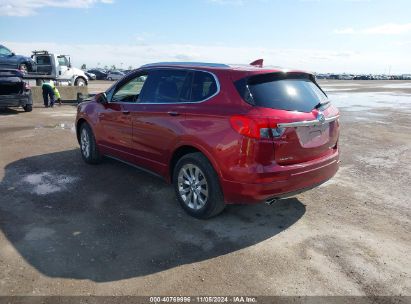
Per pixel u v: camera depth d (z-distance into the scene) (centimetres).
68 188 548
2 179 581
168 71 500
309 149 420
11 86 1389
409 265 364
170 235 412
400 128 1161
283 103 408
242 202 406
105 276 335
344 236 420
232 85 413
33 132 970
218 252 380
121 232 417
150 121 495
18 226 424
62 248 379
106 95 607
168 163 482
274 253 380
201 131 422
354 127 1170
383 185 595
